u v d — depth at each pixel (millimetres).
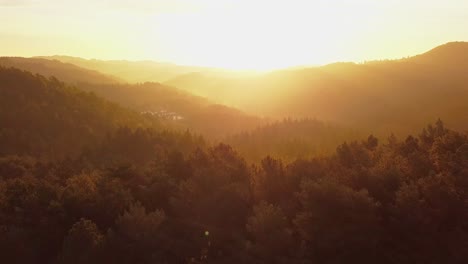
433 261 25938
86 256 27844
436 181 28812
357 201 27469
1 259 29094
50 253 31156
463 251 25266
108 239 29141
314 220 27859
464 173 30219
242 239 30594
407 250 27000
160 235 29797
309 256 27031
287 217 31500
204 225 32625
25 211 32719
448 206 27234
